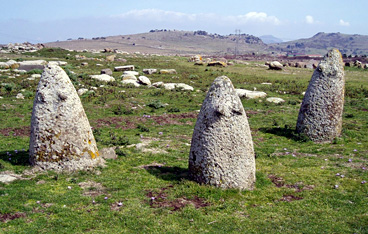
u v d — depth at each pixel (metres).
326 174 11.02
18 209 7.99
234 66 59.66
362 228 7.46
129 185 9.76
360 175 10.81
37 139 10.31
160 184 9.90
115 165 11.52
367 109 23.66
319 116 15.52
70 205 8.34
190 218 7.87
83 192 9.17
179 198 8.95
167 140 15.54
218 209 8.34
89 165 10.74
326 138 15.55
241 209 8.40
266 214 8.15
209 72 47.12
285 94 30.62
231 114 9.32
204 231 7.30
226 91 9.47
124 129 17.62
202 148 9.47
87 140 10.80
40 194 8.81
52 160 10.34
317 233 7.23
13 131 15.96
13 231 7.00
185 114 21.59
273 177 10.88
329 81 15.31
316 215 8.11
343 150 13.95
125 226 7.45
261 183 10.13
